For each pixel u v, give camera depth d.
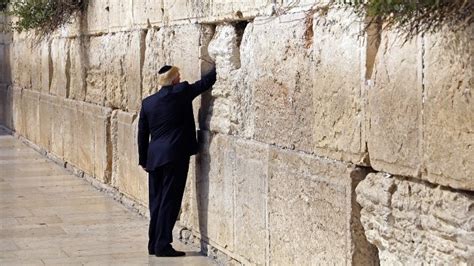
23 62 23.12
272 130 8.63
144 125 10.70
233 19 9.63
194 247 10.89
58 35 18.78
